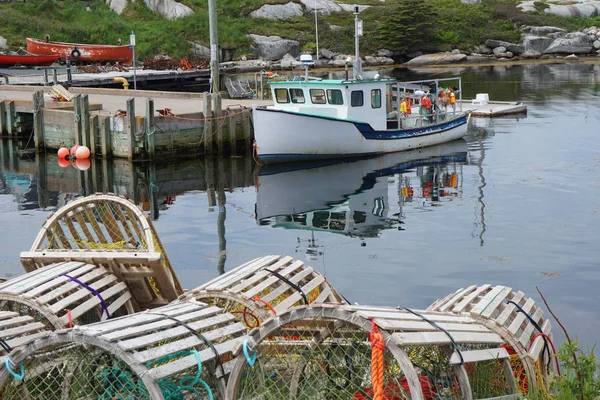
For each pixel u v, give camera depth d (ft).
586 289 36.88
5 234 49.85
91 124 79.77
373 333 16.99
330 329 19.07
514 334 21.06
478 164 72.95
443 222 51.57
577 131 89.51
